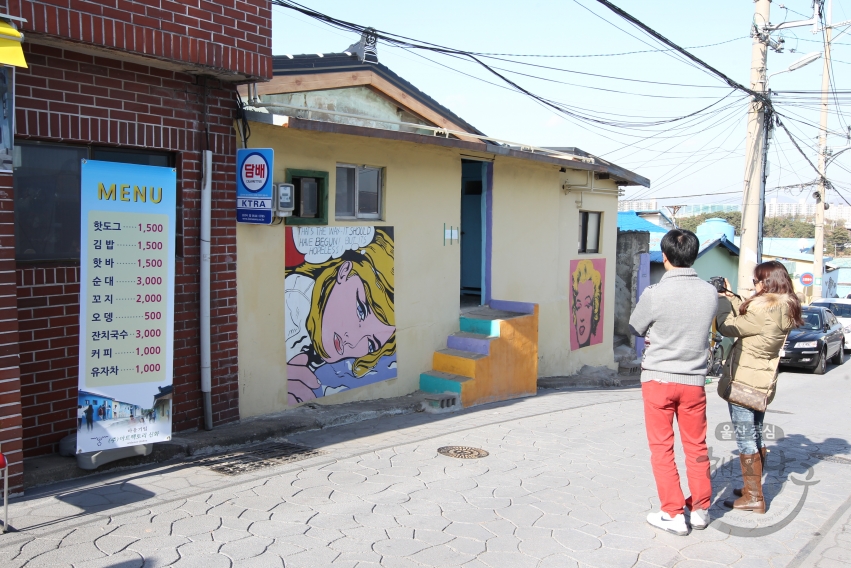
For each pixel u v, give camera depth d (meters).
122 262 4.89
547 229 12.00
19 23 4.48
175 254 5.50
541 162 11.02
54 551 3.83
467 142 8.82
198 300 6.14
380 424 7.44
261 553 3.93
